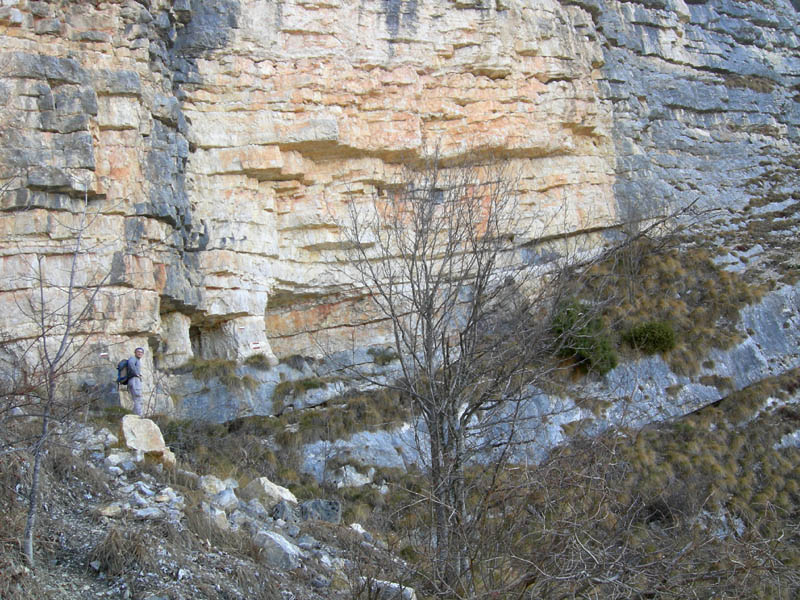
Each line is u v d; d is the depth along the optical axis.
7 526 8.94
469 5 22.92
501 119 22.77
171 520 10.12
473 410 10.41
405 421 17.39
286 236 19.97
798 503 17.98
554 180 23.73
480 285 11.27
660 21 29.47
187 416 16.20
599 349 16.53
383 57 21.31
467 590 8.47
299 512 12.97
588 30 26.36
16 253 14.75
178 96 18.89
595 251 23.45
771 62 32.72
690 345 20.94
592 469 9.24
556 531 8.34
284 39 20.31
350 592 9.42
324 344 19.94
